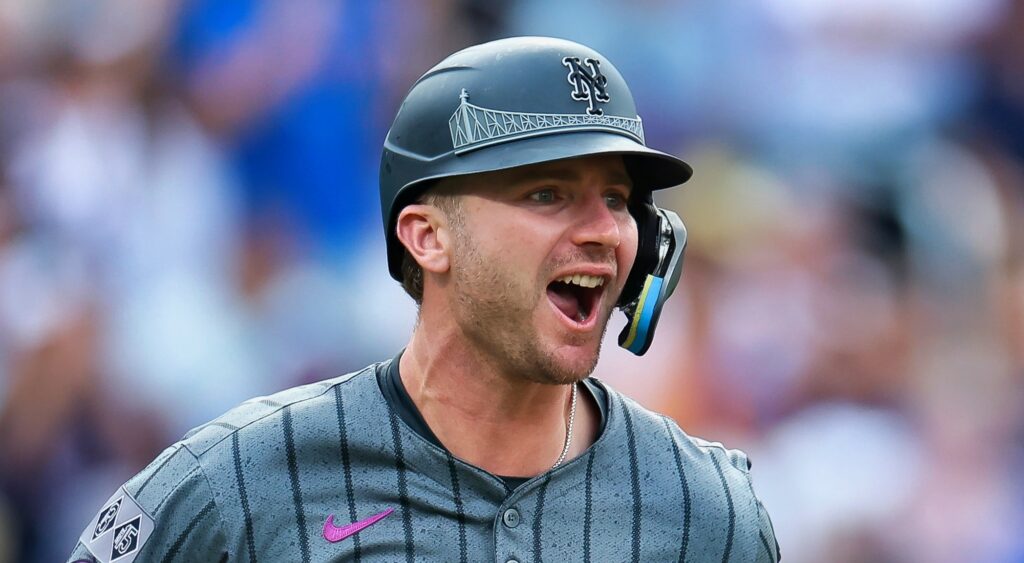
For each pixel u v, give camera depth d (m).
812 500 23.73
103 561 9.20
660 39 29.12
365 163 27.38
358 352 25.61
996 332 27.84
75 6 28.06
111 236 25.91
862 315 26.72
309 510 8.99
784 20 29.80
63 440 24.20
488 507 9.06
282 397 9.53
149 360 24.83
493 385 9.12
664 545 9.28
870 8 29.83
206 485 9.02
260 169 27.02
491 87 8.77
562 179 8.67
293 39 27.41
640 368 24.36
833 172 29.06
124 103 27.53
